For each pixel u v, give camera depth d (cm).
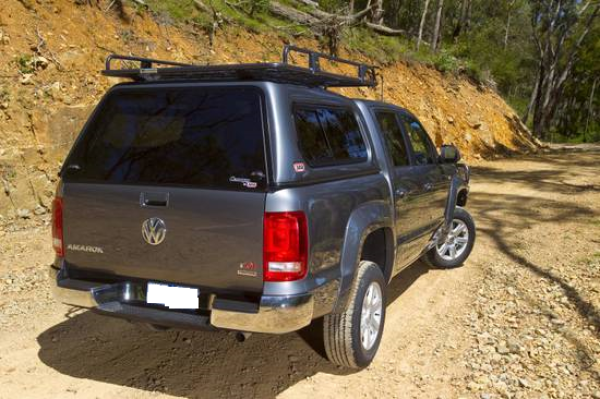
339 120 379
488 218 899
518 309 489
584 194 1166
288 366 385
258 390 353
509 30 4838
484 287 552
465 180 620
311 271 305
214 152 305
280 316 289
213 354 402
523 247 705
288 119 310
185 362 389
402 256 452
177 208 304
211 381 363
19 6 900
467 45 2755
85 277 345
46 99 830
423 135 533
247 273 295
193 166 307
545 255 664
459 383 361
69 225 338
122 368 379
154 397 342
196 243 303
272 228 287
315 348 414
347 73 1683
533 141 2514
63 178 342
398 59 1958
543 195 1150
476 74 2423
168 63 419
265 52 1424
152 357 396
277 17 1650
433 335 438
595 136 4419
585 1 3688
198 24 1280
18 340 416
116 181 323
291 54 1499
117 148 332
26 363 381
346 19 1830
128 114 338
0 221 725
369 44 1902
